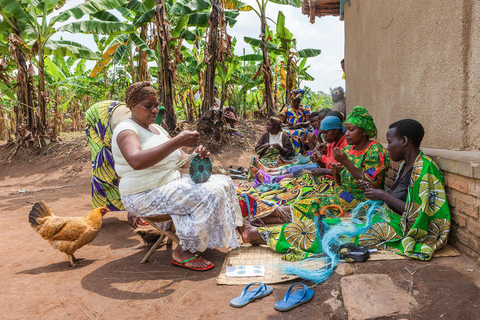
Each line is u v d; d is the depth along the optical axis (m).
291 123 7.62
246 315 2.23
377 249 2.93
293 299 2.32
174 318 2.25
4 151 11.16
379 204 3.22
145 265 3.14
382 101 4.74
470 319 1.91
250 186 4.31
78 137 12.65
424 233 2.81
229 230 3.00
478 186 2.45
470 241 2.58
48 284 2.81
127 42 11.03
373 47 5.09
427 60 3.47
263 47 11.79
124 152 2.75
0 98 16.06
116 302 2.48
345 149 3.78
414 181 2.85
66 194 6.74
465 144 2.97
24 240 4.02
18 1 9.83
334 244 2.93
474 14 2.81
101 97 16.25
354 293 2.25
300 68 14.55
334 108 7.84
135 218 3.84
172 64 9.33
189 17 9.67
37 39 10.16
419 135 2.97
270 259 3.05
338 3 8.02
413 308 2.06
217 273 2.89
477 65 2.80
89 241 3.15
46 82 11.39
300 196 3.77
